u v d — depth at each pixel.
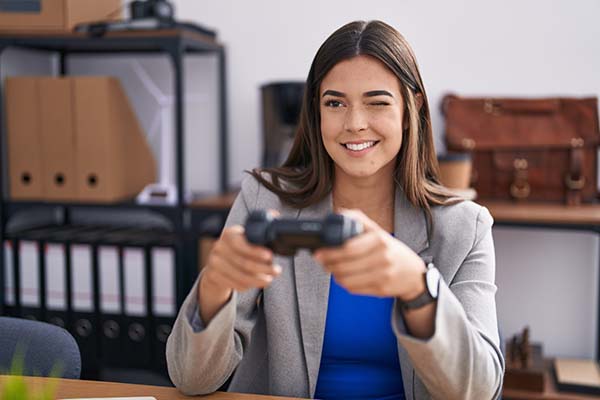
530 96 2.26
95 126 2.18
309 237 0.74
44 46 2.37
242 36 2.42
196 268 2.17
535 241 2.30
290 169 1.30
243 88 2.44
